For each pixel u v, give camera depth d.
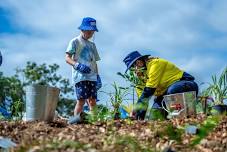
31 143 2.80
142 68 4.41
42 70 21.44
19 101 4.57
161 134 3.17
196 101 4.42
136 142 2.91
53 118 3.94
